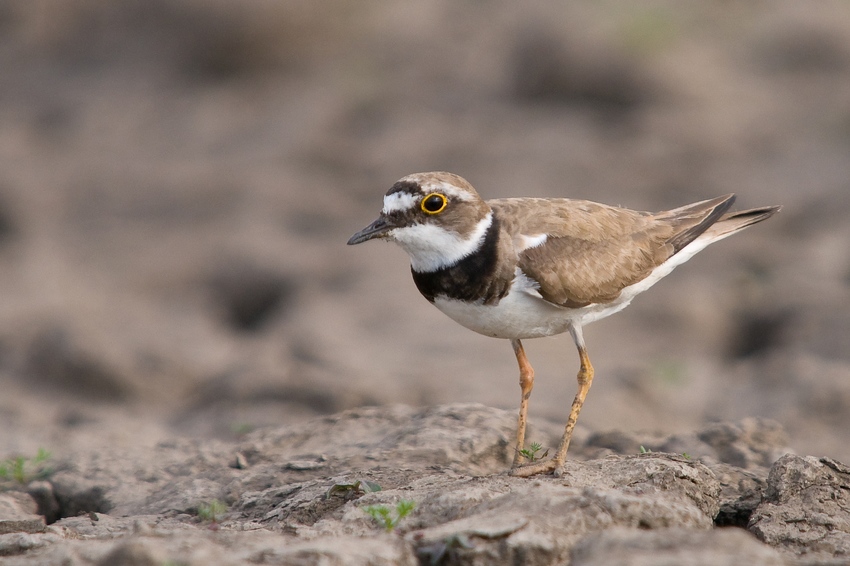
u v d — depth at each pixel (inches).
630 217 339.9
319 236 824.9
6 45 1227.9
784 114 981.8
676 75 1011.9
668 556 213.8
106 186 940.6
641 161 904.3
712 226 363.6
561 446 303.3
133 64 1181.1
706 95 1008.2
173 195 914.7
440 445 344.8
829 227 778.2
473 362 598.9
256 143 1006.4
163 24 1186.6
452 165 922.7
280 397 555.5
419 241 308.2
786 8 1172.5
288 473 337.1
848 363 577.6
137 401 594.6
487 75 1098.7
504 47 1152.2
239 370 590.6
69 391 603.2
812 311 640.4
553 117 996.6
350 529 261.4
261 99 1106.7
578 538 237.5
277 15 1141.1
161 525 293.6
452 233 306.0
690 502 268.4
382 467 331.9
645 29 1039.0
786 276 700.0
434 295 316.8
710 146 925.8
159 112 1092.5
